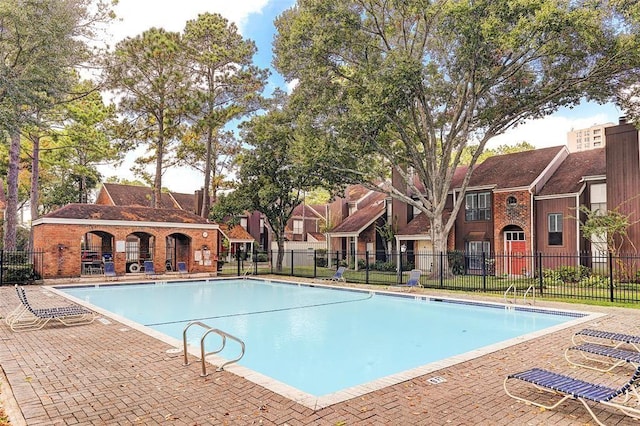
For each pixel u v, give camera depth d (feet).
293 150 72.79
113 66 90.27
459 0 57.26
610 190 68.90
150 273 81.71
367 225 106.22
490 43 55.42
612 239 66.64
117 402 17.21
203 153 123.03
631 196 66.59
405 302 53.72
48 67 64.34
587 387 16.03
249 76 101.14
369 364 27.43
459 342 33.35
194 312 47.42
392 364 27.48
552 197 76.59
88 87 96.58
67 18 64.28
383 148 76.13
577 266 65.51
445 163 73.67
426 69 70.13
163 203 148.36
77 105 96.94
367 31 68.54
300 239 171.12
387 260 100.78
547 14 48.57
